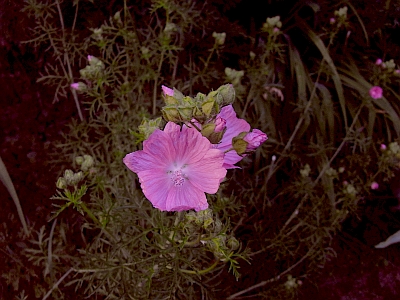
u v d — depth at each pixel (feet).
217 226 0.75
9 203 1.42
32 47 1.49
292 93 1.76
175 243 0.81
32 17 1.48
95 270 0.92
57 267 1.31
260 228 1.47
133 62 1.46
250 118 1.59
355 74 1.85
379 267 1.65
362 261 1.65
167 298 0.88
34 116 1.48
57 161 1.44
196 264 1.06
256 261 1.51
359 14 1.98
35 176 1.45
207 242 0.78
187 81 1.51
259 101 1.62
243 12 1.90
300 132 1.66
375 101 1.78
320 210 1.52
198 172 0.61
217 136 0.61
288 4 1.92
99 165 1.32
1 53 1.46
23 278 1.38
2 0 1.44
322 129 1.68
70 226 1.43
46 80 1.51
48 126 1.49
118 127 1.31
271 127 1.61
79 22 1.56
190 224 0.73
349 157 1.59
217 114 0.62
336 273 1.62
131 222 0.92
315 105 1.70
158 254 0.83
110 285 1.05
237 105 1.61
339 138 1.76
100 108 1.53
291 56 1.77
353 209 1.53
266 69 1.47
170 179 0.61
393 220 1.73
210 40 1.67
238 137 0.63
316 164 1.68
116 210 0.99
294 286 1.42
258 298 1.49
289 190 1.56
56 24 1.53
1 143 1.44
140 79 1.39
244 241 1.53
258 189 1.59
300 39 1.96
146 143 0.58
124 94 1.39
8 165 1.44
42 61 1.51
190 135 0.58
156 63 1.52
